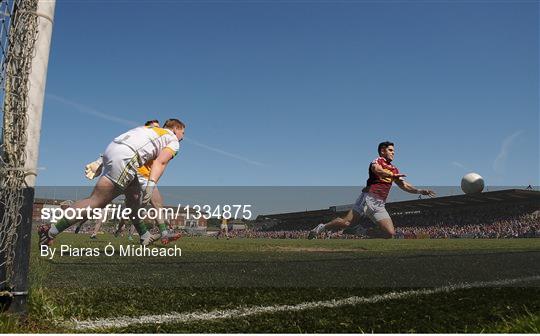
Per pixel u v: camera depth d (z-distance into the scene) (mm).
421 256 5301
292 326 2266
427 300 2926
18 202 2373
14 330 2104
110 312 2508
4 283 2326
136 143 3871
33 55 2459
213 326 2258
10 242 2346
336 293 3113
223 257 4820
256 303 2777
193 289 3148
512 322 2262
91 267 3766
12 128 2363
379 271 4121
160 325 2268
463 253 5738
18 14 2418
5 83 2373
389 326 2270
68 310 2520
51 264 3736
